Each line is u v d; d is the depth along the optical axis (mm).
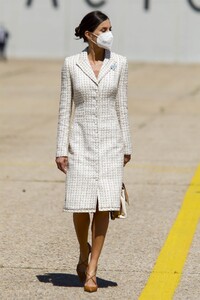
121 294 16125
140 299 15805
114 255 19016
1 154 34969
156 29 105875
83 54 16359
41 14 107375
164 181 28953
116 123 16328
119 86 16359
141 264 18297
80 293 16188
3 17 108000
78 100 16266
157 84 73750
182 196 26250
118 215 16359
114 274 17516
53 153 35406
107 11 106125
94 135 16156
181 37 105500
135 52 106625
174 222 22516
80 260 16891
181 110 53562
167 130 43625
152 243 20188
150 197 26031
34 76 81438
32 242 20141
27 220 22594
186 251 19500
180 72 88938
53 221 22516
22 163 32625
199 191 27109
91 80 16109
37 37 107938
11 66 94625
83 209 16078
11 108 54469
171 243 20219
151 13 105625
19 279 17094
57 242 20188
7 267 17953
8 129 43781
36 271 17703
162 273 17625
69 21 107062
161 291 16359
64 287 16562
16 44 108250
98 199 16062
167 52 106062
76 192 16141
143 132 42688
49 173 30344
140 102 58250
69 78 16281
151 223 22359
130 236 20875
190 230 21656
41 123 46594
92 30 16078
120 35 106438
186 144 38469
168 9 105438
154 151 36125
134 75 84312
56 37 107500
